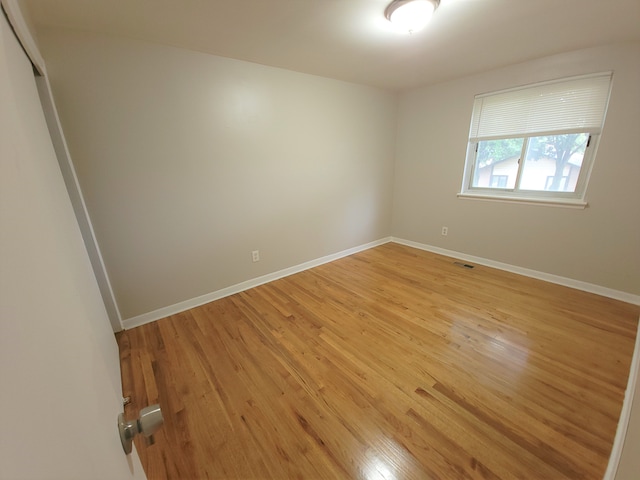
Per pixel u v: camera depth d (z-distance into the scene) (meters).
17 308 0.29
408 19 1.69
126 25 1.79
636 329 2.14
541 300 2.60
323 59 2.52
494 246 3.39
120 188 2.14
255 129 2.73
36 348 0.33
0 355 0.23
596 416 1.45
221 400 1.62
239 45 2.17
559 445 1.32
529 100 2.84
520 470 1.23
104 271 2.12
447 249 3.89
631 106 2.31
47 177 1.00
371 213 4.15
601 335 2.08
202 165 2.49
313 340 2.12
